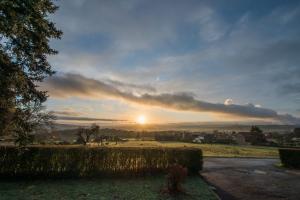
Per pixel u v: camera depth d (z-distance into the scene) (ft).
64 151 47.37
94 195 34.96
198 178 48.24
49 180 45.14
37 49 41.70
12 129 40.22
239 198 34.96
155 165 50.93
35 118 42.32
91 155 48.21
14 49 39.96
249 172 55.26
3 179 45.16
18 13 35.94
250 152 116.26
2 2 33.68
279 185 42.68
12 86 38.86
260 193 37.50
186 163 51.75
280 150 66.74
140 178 47.47
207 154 99.19
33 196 34.09
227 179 47.44
